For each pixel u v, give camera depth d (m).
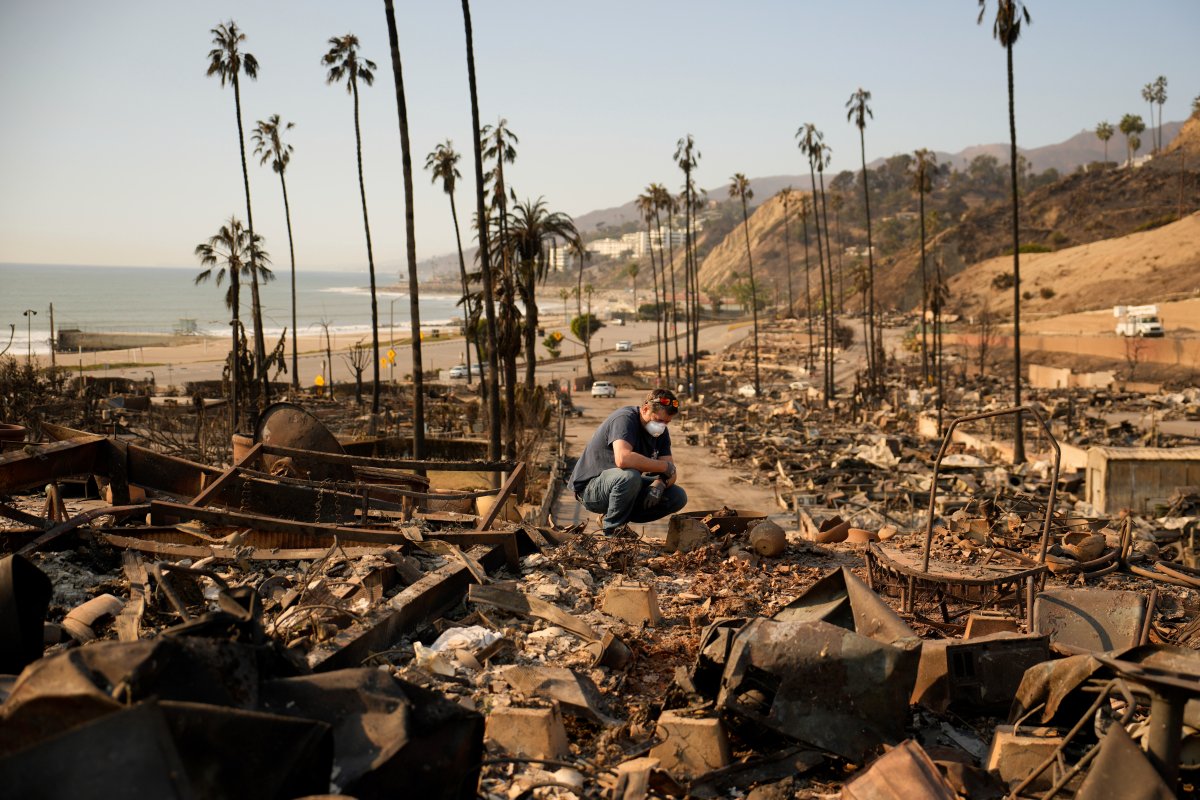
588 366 97.12
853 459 39.91
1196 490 26.33
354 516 7.67
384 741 2.76
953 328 142.12
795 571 6.71
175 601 4.18
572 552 6.60
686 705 3.93
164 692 2.54
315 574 5.63
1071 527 8.55
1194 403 62.12
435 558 6.18
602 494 7.23
